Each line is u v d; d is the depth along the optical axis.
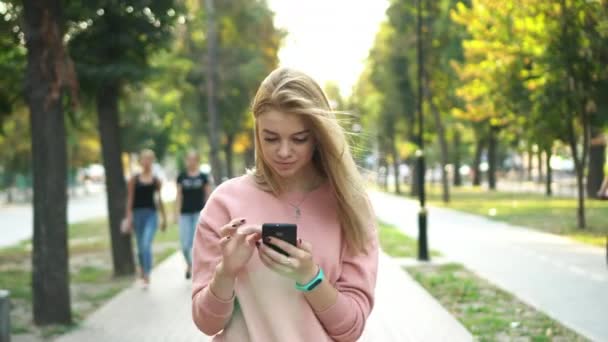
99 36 10.44
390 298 8.77
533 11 15.16
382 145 54.62
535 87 16.66
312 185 2.24
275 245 1.98
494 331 6.79
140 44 10.85
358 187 2.17
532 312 7.66
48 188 7.31
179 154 74.00
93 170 86.75
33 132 7.32
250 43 30.70
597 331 6.68
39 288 7.36
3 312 4.61
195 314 2.12
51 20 7.24
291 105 2.03
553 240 15.33
